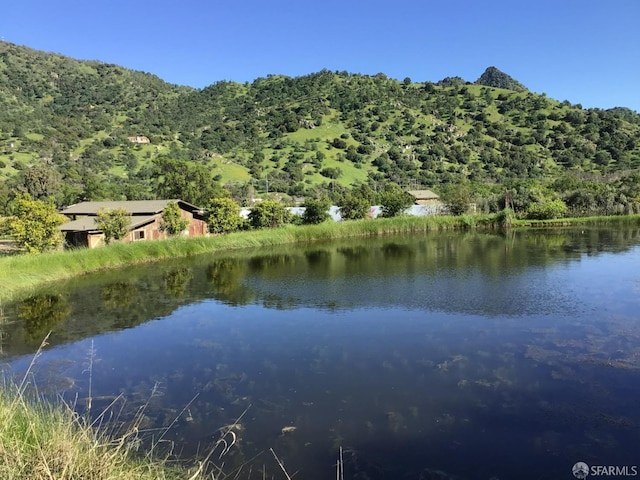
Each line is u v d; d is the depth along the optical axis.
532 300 15.62
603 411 7.98
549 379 9.28
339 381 9.49
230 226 41.31
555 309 14.45
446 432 7.41
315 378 9.70
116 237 32.91
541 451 6.86
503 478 6.24
